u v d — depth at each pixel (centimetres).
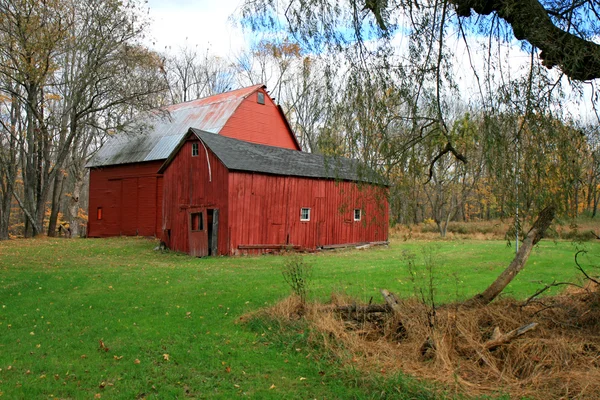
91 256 1948
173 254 2072
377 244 2681
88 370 610
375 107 701
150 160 2805
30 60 2689
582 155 612
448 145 673
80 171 3544
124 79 2908
